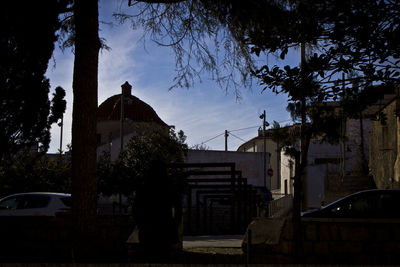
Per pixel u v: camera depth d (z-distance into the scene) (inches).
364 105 282.2
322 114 290.2
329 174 1251.8
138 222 225.6
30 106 309.6
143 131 978.7
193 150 1581.0
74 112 250.5
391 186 815.1
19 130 321.7
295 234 284.5
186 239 580.7
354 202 454.9
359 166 1172.5
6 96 292.2
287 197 1126.4
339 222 298.5
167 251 222.4
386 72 283.6
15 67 280.7
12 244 319.6
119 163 899.4
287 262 293.4
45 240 317.7
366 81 288.4
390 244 291.6
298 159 291.7
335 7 253.0
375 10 256.2
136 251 292.5
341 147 1269.7
